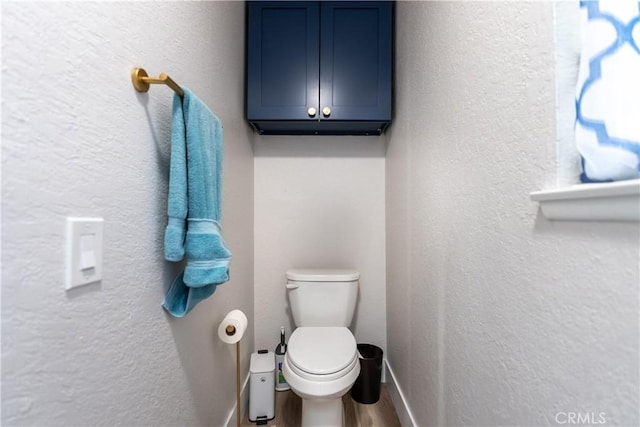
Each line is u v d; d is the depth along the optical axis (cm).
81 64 47
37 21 40
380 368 153
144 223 63
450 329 85
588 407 41
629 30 41
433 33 99
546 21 49
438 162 94
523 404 54
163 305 70
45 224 41
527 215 53
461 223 79
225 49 121
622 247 36
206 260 68
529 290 53
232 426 121
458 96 80
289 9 151
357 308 175
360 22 151
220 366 110
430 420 100
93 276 49
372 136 176
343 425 128
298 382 107
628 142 40
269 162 176
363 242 176
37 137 40
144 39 64
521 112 55
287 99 150
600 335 39
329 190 176
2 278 35
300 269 171
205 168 71
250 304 163
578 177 46
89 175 48
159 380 68
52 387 41
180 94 66
